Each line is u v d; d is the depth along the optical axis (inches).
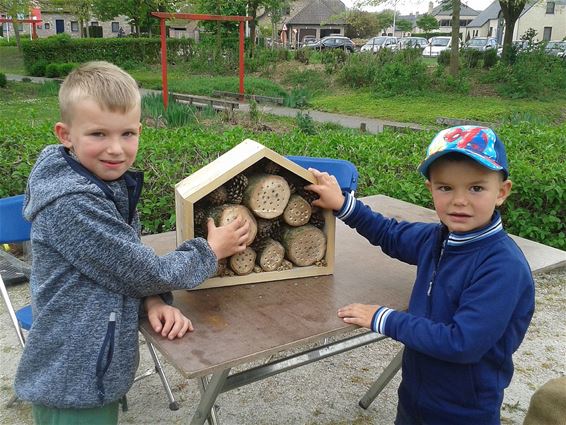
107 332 63.9
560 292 168.1
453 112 617.0
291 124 503.5
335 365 128.7
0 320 143.2
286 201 76.8
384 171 207.0
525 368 129.2
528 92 739.4
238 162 73.6
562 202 186.1
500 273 62.1
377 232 79.5
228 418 109.8
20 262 130.9
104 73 65.4
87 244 62.1
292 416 110.8
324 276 82.1
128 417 108.9
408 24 2496.3
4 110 567.2
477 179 62.6
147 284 63.9
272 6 1055.6
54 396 64.1
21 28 2074.3
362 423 109.3
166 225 178.4
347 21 2159.2
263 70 947.3
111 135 64.6
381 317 66.1
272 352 61.6
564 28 1996.8
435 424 70.3
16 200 99.4
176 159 201.9
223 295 75.0
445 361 66.8
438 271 67.7
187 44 1173.1
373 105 685.9
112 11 1165.1
